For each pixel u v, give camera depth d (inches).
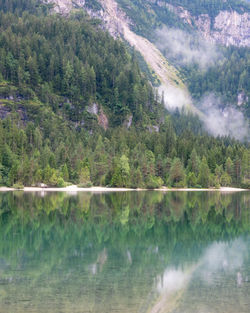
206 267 1612.9
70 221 2714.1
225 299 1240.2
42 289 1294.3
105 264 1622.8
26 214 3006.9
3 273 1470.2
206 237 2272.4
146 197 4923.7
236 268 1596.9
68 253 1813.5
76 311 1119.6
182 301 1219.9
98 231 2375.7
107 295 1243.2
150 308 1151.6
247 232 2453.2
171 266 1615.4
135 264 1637.6
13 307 1142.3
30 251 1839.3
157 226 2605.8
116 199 4505.4
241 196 5536.4
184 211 3427.7
